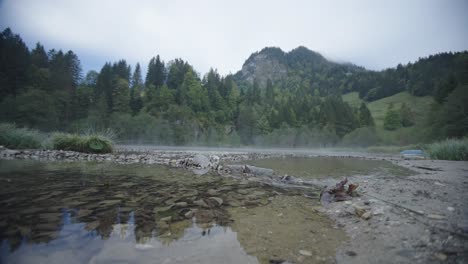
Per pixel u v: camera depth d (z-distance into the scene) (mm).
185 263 1472
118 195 3260
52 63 50688
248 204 3094
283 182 4914
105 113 45781
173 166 7223
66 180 4203
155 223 2229
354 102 115188
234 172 6273
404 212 2471
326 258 1590
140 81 75312
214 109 77875
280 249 1738
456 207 2580
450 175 5715
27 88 39875
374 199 3100
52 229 1946
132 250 1634
